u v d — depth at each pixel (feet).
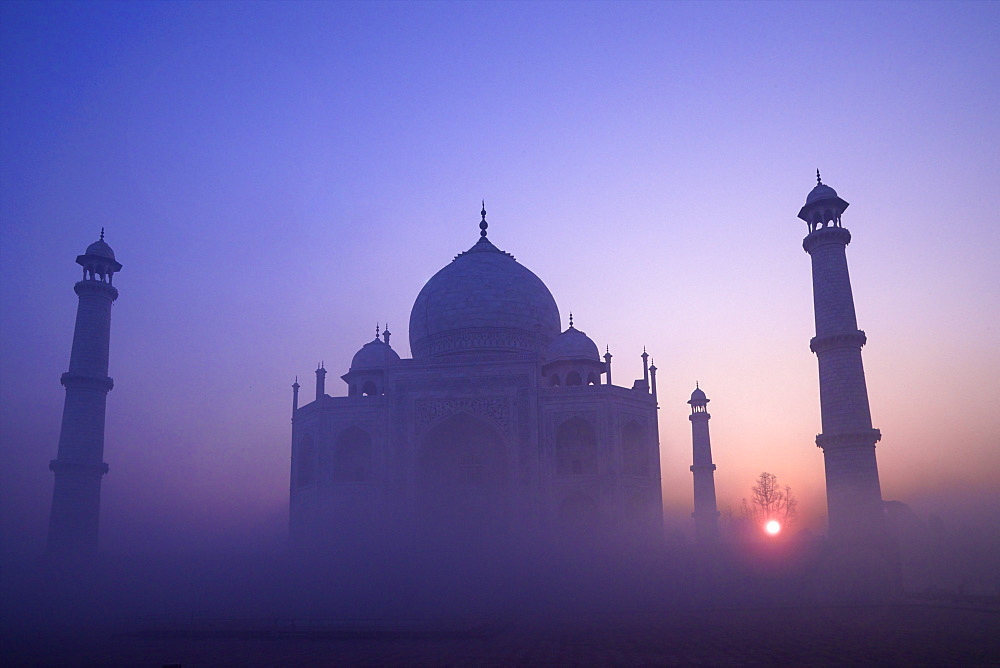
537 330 244.42
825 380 170.60
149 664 79.10
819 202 176.04
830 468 166.91
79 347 192.13
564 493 200.03
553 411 205.26
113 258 201.26
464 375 209.05
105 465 189.47
